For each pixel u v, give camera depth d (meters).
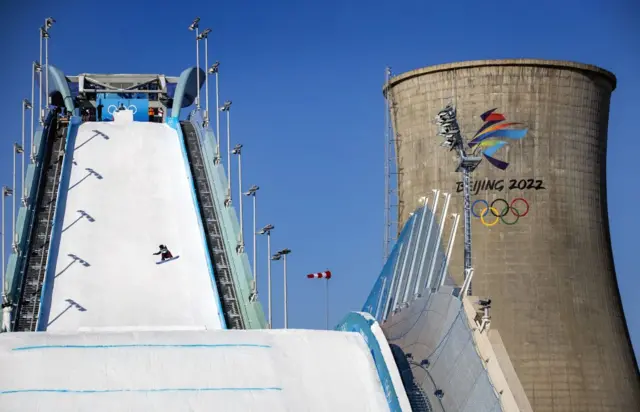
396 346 60.38
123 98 140.88
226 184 99.56
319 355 57.22
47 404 52.09
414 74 118.81
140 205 99.19
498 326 113.00
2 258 92.19
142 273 89.06
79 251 91.38
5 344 56.16
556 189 115.69
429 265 62.25
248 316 83.56
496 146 115.75
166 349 56.59
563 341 113.06
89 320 82.56
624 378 115.44
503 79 116.12
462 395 50.97
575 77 117.06
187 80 136.50
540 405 111.56
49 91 137.12
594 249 116.75
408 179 118.62
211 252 92.44
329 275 84.75
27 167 105.44
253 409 53.34
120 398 53.00
